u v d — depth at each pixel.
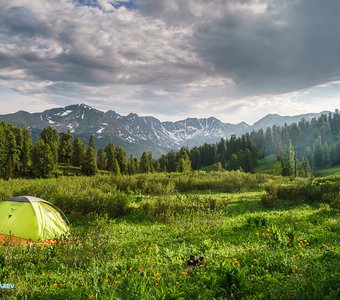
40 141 94.12
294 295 5.79
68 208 19.34
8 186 25.91
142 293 5.84
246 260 8.61
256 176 48.72
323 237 11.70
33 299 6.37
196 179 39.47
